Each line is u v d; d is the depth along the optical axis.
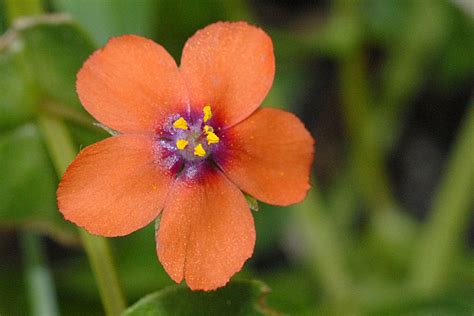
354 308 0.10
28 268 0.10
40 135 0.09
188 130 0.08
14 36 0.09
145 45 0.08
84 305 0.10
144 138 0.08
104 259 0.09
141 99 0.08
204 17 0.10
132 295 0.10
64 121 0.09
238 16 0.10
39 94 0.09
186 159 0.08
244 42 0.08
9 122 0.09
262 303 0.08
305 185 0.08
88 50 0.09
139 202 0.08
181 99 0.08
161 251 0.08
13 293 0.10
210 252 0.08
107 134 0.09
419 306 0.10
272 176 0.08
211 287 0.08
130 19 0.10
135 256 0.10
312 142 0.08
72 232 0.10
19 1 0.09
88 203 0.08
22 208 0.10
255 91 0.08
